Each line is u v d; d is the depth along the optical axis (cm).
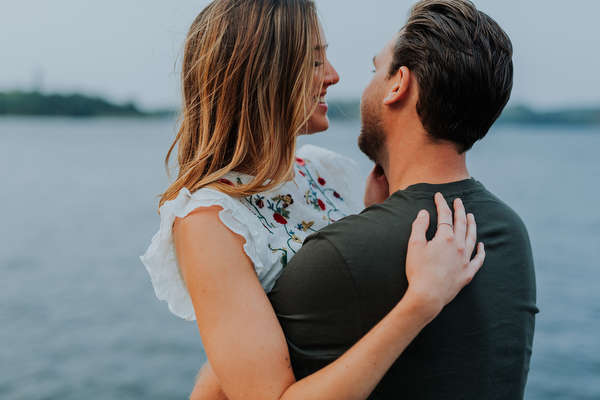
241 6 120
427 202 106
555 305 986
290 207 127
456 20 108
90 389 716
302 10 121
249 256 105
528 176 2992
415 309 91
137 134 7981
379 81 121
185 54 128
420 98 109
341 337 100
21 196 2577
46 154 4769
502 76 107
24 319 1002
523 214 1889
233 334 97
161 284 119
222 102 119
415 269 94
